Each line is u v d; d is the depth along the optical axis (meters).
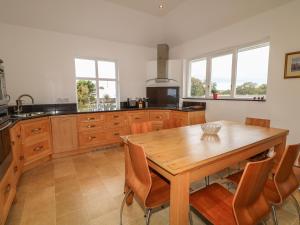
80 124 3.35
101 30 3.70
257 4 2.72
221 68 3.72
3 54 3.05
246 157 1.57
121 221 1.53
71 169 2.70
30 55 3.28
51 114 3.04
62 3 2.91
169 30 4.07
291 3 2.49
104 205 1.83
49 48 3.44
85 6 3.05
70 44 3.65
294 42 2.50
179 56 4.55
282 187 1.30
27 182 2.30
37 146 2.78
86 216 1.67
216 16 3.21
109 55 4.14
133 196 1.82
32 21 3.12
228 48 3.46
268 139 1.72
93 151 3.56
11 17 2.95
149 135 1.88
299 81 2.49
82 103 4.00
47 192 2.07
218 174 2.42
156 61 4.54
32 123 2.67
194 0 3.04
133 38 4.17
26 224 1.57
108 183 2.28
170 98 4.53
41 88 3.43
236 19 3.13
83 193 2.05
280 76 2.67
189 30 3.83
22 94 3.26
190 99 4.29
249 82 3.26
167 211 1.74
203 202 1.24
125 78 4.44
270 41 2.76
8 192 1.65
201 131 2.05
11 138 2.06
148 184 1.24
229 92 3.59
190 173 1.16
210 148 1.41
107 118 3.65
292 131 2.60
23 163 2.52
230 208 1.18
